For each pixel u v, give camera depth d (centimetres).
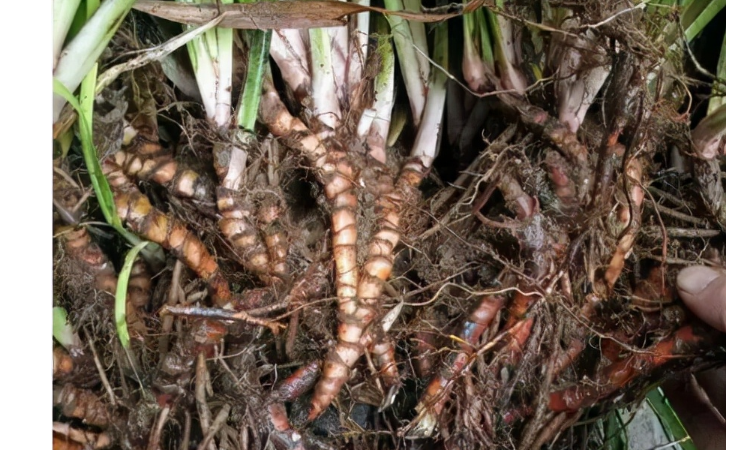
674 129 28
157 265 26
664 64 28
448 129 30
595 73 26
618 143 26
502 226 25
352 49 26
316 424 26
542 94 28
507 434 26
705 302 26
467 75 28
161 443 24
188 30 22
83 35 21
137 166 24
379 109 27
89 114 21
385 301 26
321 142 25
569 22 26
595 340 27
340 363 24
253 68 24
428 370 26
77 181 24
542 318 25
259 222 24
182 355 23
